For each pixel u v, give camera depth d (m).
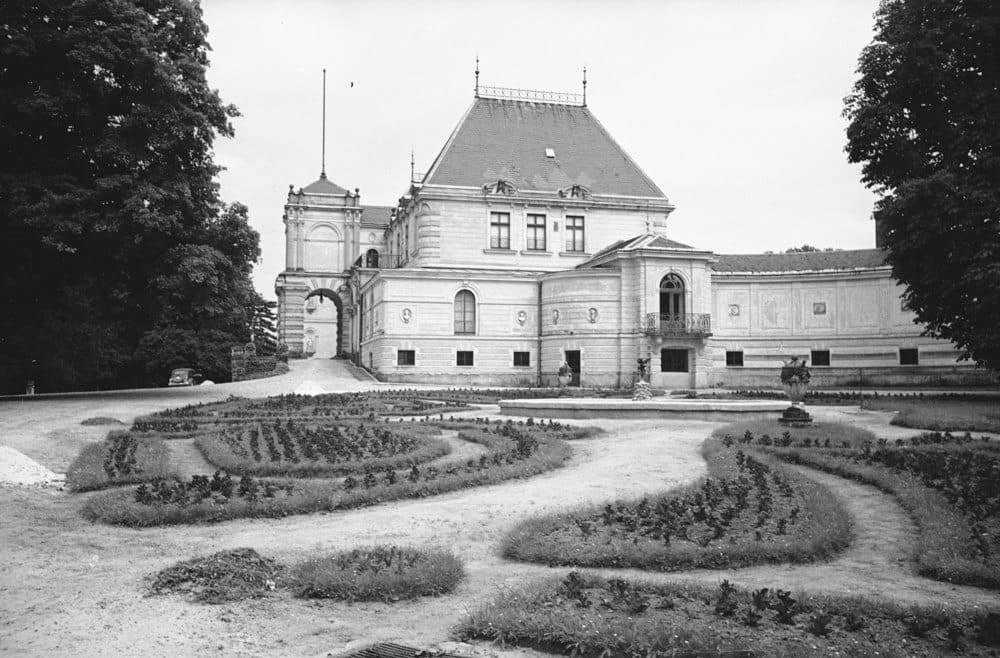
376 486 13.41
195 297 34.56
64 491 13.96
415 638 7.03
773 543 9.74
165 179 33.84
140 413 27.28
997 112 30.33
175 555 9.79
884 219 32.22
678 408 25.23
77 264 34.47
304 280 76.25
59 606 7.83
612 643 6.55
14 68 32.84
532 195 58.28
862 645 6.60
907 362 51.50
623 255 51.12
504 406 28.52
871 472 14.49
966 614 7.36
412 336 51.97
